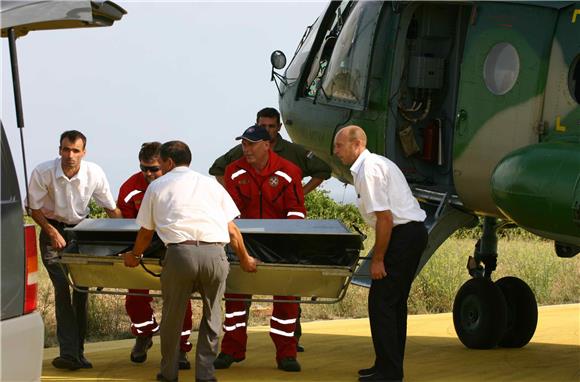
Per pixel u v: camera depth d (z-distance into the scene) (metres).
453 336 14.55
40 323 7.21
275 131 12.82
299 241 10.95
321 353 12.74
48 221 11.07
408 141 13.62
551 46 11.34
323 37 15.67
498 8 12.03
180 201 9.96
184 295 10.11
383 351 10.54
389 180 10.41
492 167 12.07
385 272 10.45
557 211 10.27
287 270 10.24
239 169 11.59
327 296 10.49
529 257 22.48
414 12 13.44
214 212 10.01
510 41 11.80
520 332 13.53
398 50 13.34
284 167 11.53
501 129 11.88
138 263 10.27
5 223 6.95
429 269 19.08
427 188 13.57
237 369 11.49
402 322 10.81
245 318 11.61
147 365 11.64
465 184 12.59
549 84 11.36
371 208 10.27
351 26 14.34
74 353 11.18
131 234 11.09
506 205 11.02
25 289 7.11
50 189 10.96
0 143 7.00
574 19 11.12
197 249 9.89
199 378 10.20
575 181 10.12
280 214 11.58
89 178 11.12
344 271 10.16
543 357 12.87
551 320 16.02
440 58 13.46
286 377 11.02
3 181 6.99
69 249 10.73
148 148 11.41
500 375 11.59
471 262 13.90
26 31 9.11
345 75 14.30
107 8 8.99
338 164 14.64
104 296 16.75
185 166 10.18
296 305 11.43
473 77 12.27
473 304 13.48
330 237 10.75
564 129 11.19
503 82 11.89
